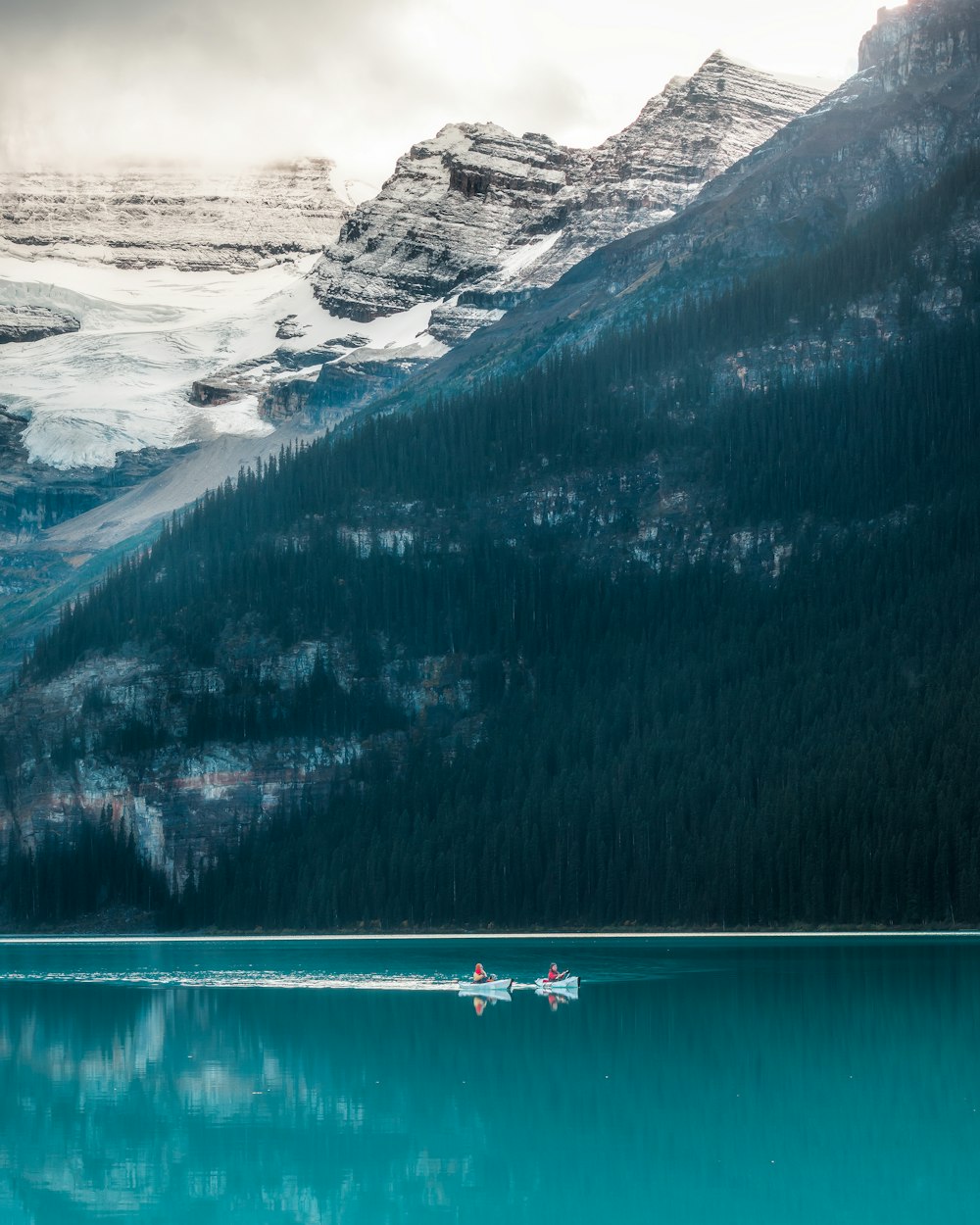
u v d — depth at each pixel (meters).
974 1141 112.44
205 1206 101.94
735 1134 115.12
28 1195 104.94
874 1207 97.31
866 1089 128.75
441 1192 102.75
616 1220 95.81
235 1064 146.25
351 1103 127.88
